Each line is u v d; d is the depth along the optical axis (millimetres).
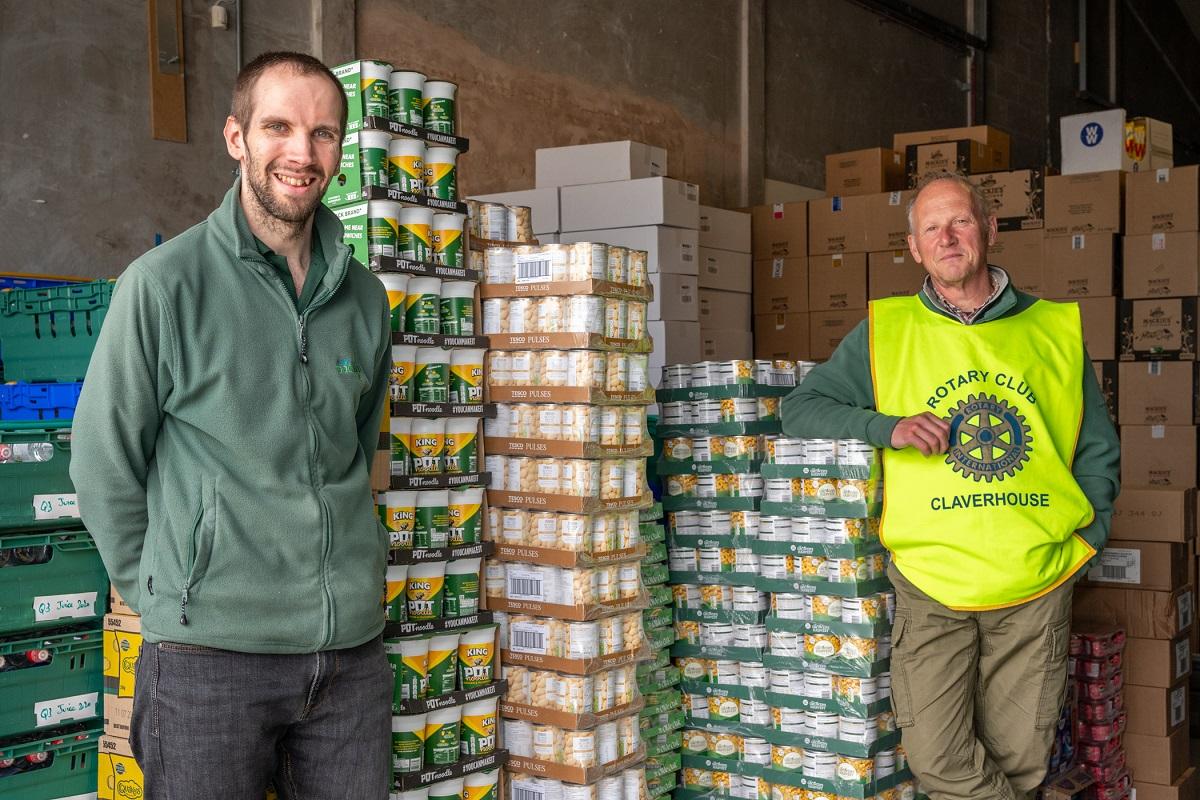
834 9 9844
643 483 3574
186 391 2109
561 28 7328
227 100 5516
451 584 3311
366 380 2387
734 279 7086
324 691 2230
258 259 2193
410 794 3088
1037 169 6406
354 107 3158
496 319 3533
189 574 2088
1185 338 6059
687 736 3957
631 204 5984
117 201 5094
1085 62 12805
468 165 6730
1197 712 5328
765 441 3904
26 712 2793
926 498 3311
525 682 3465
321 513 2199
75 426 2105
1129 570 4379
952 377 3365
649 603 3580
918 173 7301
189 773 2102
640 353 3547
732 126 8789
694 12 8422
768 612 3820
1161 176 6125
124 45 5129
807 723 3660
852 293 6988
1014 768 3398
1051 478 3275
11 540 2771
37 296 3781
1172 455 6105
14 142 4766
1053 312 3488
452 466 3361
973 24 11477
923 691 3340
